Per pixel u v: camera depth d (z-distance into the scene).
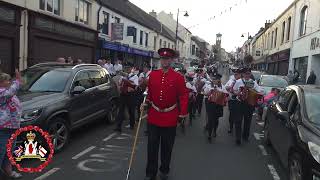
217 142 9.22
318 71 24.17
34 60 16.39
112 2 28.39
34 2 16.31
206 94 9.38
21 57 15.54
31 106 7.04
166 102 5.86
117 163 7.05
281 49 36.78
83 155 7.52
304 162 5.09
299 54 28.05
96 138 9.12
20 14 15.27
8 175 5.93
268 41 48.50
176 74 5.89
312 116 5.93
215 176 6.51
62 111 7.68
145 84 9.91
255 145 8.97
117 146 8.38
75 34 20.50
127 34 30.02
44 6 17.41
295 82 24.88
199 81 12.92
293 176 5.61
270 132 8.27
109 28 26.16
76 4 20.80
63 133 7.83
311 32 24.56
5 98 5.58
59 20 18.33
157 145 6.03
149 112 6.04
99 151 7.88
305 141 5.25
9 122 5.67
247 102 8.98
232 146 8.83
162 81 5.85
